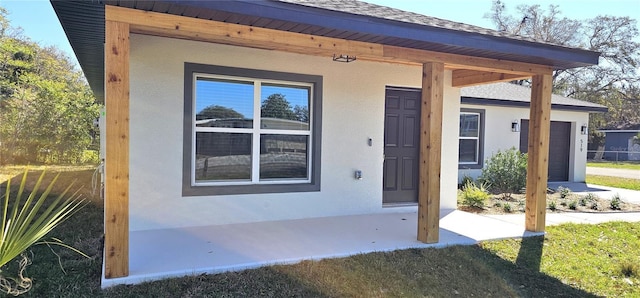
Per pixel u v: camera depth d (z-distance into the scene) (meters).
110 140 3.10
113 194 3.14
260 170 5.48
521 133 11.52
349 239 4.58
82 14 3.57
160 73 4.84
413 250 4.28
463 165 10.36
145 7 3.11
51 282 3.28
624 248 4.95
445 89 6.75
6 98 13.28
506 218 6.18
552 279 3.89
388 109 6.46
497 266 4.10
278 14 3.36
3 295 2.97
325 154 5.84
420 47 4.38
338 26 3.65
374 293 3.29
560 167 12.42
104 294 3.02
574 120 12.25
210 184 5.18
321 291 3.25
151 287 3.13
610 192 10.07
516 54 4.60
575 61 4.95
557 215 6.73
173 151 4.95
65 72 19.61
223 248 4.08
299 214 5.70
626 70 27.92
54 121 13.55
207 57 5.04
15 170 11.44
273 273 3.49
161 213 4.93
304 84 5.71
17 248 2.39
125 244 3.21
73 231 4.95
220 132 5.24
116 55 3.09
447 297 3.36
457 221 5.87
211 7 3.08
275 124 5.56
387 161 6.48
